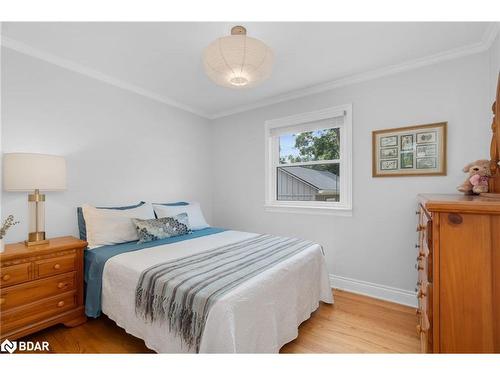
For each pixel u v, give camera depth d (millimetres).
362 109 2506
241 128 3492
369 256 2486
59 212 2238
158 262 1704
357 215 2549
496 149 1251
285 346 1672
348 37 1866
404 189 2293
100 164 2533
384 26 1737
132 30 1789
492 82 1869
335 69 2375
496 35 1771
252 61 1403
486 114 1949
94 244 2133
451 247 757
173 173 3289
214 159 3812
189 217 2906
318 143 2920
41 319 1722
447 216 762
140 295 1521
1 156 1896
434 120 2143
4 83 1914
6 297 1579
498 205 698
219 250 1996
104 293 1792
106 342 1691
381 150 2396
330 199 2834
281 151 3217
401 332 1843
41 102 2115
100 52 2090
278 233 3129
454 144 2066
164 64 2301
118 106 2686
